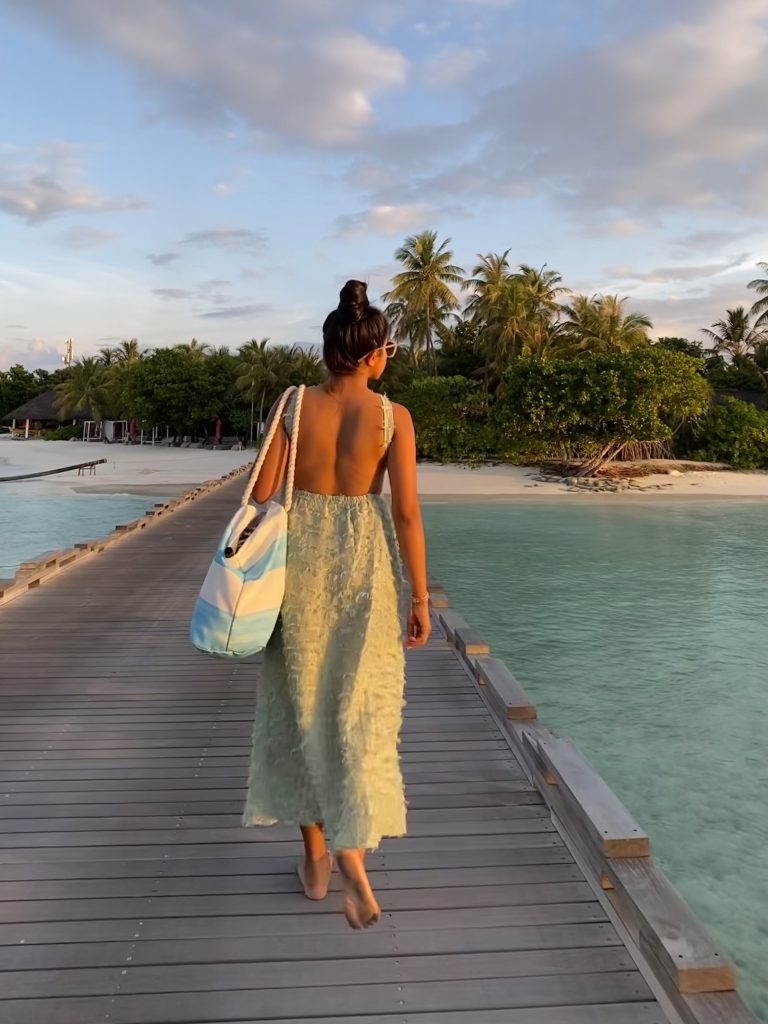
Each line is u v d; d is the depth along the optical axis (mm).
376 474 1923
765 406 42906
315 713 1895
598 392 28828
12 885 2475
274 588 1822
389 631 1937
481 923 2279
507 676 4348
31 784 3281
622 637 8016
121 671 5004
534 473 33156
